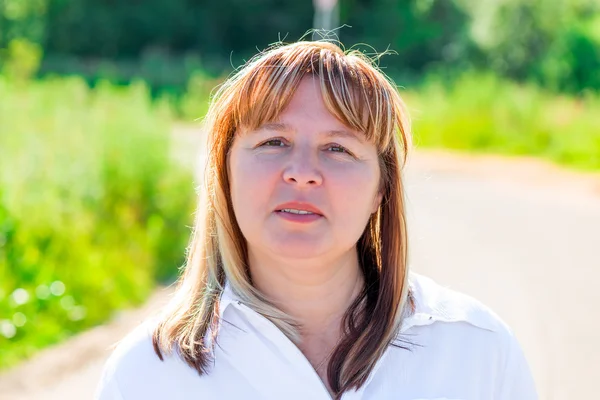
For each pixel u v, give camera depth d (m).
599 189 16.44
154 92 33.94
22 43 17.05
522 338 7.02
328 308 2.35
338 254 2.24
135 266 8.64
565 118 23.77
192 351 2.22
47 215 8.10
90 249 8.31
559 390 5.89
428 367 2.33
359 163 2.23
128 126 10.63
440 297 2.42
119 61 46.25
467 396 2.33
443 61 51.00
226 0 50.03
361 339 2.29
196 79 28.36
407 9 51.38
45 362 6.30
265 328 2.26
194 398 2.23
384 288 2.35
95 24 47.94
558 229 12.26
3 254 7.32
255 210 2.20
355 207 2.21
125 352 2.29
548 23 47.72
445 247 10.68
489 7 48.78
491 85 25.50
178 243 9.65
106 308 7.60
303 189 2.16
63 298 7.28
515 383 2.42
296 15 50.91
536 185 16.97
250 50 51.44
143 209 9.71
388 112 2.26
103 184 9.35
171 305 2.36
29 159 8.82
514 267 9.67
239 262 2.33
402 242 2.38
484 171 18.80
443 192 15.45
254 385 2.24
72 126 10.32
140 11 48.94
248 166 2.20
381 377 2.30
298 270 2.28
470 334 2.38
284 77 2.17
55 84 14.86
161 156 10.49
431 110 24.44
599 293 8.55
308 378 2.23
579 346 6.84
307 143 2.18
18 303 6.91
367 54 2.63
